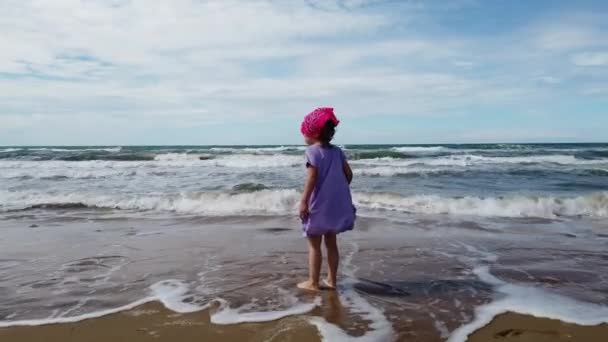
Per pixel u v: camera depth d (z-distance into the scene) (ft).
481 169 52.75
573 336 8.71
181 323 9.47
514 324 9.30
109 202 29.27
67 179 44.55
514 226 21.54
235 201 28.43
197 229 21.15
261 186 33.76
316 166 11.27
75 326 9.36
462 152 90.79
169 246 17.30
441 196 30.09
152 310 10.25
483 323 9.37
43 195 31.40
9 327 9.34
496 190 34.45
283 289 11.82
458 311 10.09
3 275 13.33
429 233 19.71
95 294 11.48
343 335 8.79
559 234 19.56
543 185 38.19
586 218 23.97
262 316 9.83
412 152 91.09
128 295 11.37
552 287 11.87
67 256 15.71
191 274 13.35
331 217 11.27
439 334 8.84
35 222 23.44
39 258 15.46
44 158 73.26
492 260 14.87
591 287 11.84
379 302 10.75
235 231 20.54
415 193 32.32
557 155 79.92
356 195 29.09
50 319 9.76
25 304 10.76
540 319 9.56
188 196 29.76
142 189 35.73
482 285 12.09
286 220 23.63
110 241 18.34
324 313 10.00
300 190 30.58
